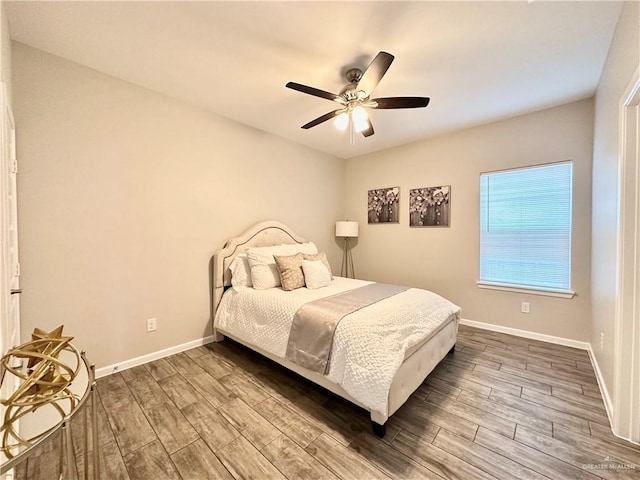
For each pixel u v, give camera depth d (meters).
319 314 2.08
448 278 3.70
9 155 1.50
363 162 4.63
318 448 1.56
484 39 1.86
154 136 2.59
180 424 1.76
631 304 1.58
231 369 2.48
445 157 3.68
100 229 2.29
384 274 4.39
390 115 3.07
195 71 2.26
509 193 3.22
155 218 2.62
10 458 0.77
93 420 1.02
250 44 1.92
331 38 1.86
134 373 2.39
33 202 1.97
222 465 1.46
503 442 1.59
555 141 2.89
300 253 3.22
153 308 2.62
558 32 1.79
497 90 2.54
